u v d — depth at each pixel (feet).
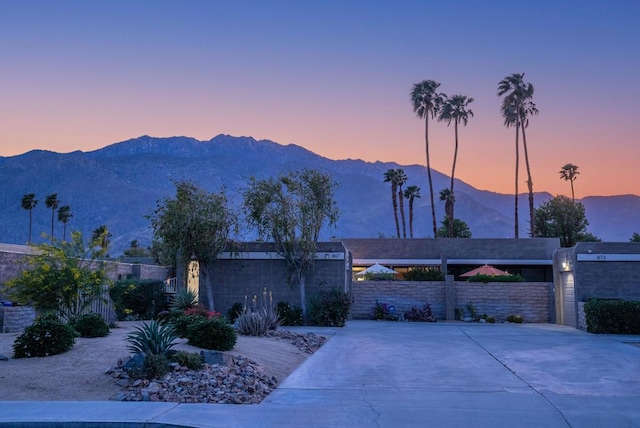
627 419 34.09
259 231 101.71
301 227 101.04
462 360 58.34
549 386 44.57
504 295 111.96
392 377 48.67
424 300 113.50
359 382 46.37
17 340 46.55
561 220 225.35
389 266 159.33
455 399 39.68
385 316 112.57
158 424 32.14
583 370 52.16
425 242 158.92
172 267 119.75
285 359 56.54
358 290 114.93
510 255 157.07
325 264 102.78
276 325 75.25
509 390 42.98
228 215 101.65
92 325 57.21
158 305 96.43
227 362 45.60
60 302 65.51
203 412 34.78
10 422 32.22
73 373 42.14
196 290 114.83
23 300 64.95
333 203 104.17
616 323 84.43
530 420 33.81
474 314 111.65
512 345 70.64
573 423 33.22
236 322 71.67
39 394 38.32
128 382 40.65
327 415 34.78
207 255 99.96
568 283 101.09
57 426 32.17
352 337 80.07
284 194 101.71
